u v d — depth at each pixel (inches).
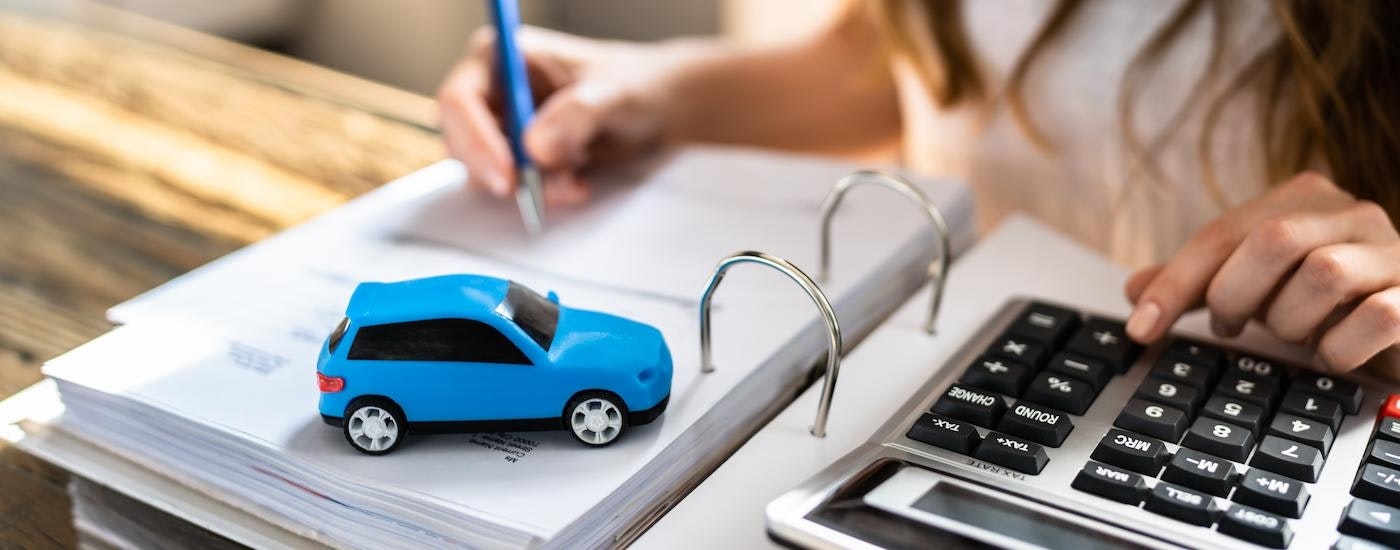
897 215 26.2
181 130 35.4
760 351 20.2
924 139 38.8
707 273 23.5
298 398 18.8
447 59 76.9
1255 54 31.6
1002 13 35.4
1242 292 20.6
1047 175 36.2
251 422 18.0
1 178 31.9
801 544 15.9
